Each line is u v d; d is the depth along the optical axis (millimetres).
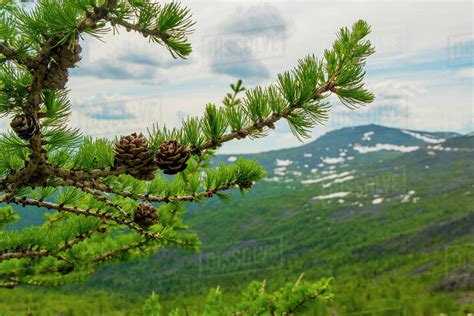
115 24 1737
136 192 2621
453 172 110938
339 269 75875
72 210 2523
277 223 105250
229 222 110312
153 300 4727
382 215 99000
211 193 2713
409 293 49594
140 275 81062
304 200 119750
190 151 2059
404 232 84375
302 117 2100
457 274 49312
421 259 65625
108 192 2301
